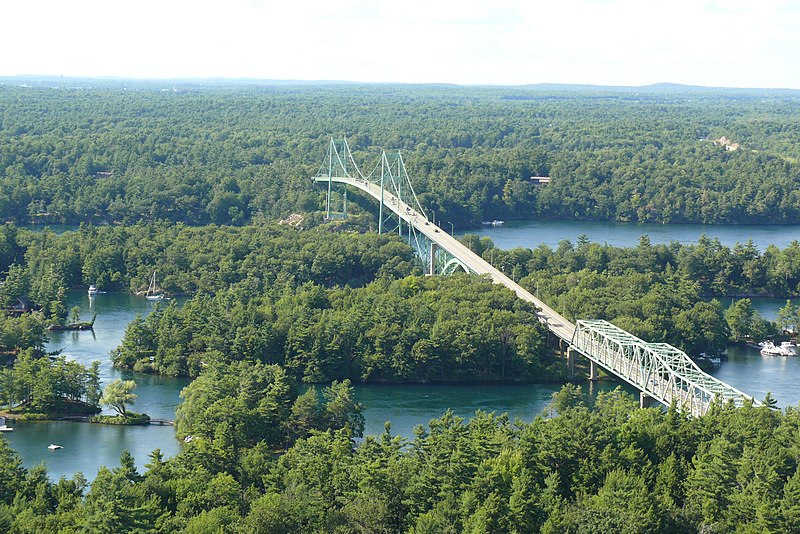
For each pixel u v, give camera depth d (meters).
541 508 197.75
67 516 192.62
